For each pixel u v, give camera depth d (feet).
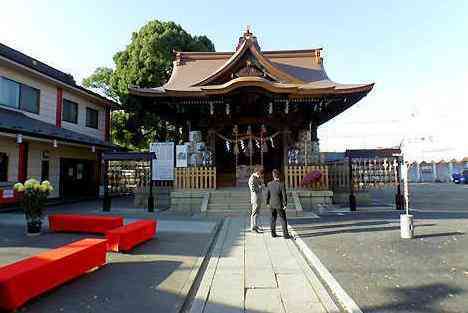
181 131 69.46
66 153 65.00
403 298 15.17
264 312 14.32
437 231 30.68
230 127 61.87
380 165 50.88
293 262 22.02
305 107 59.77
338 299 15.67
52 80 59.00
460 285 16.78
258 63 56.75
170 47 84.17
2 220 38.09
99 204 57.57
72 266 17.75
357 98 54.90
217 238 29.78
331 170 56.39
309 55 67.31
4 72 50.70
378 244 25.91
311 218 40.60
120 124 90.68
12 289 13.84
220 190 49.88
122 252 24.04
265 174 62.44
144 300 15.37
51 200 59.16
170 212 46.88
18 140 44.19
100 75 91.81
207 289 17.04
